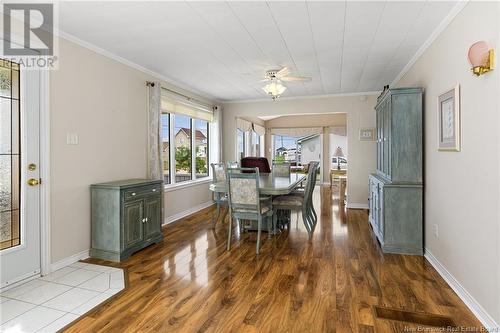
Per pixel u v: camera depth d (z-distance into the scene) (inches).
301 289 95.7
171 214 191.3
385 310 83.1
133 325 76.1
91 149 128.5
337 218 199.2
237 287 97.3
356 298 89.8
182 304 86.5
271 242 147.2
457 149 91.8
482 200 78.1
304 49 133.4
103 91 135.0
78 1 90.8
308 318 79.0
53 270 111.2
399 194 129.6
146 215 137.9
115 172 142.8
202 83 197.3
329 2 91.7
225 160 264.4
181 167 214.4
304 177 203.9
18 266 99.6
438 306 85.3
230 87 208.4
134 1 90.7
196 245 142.6
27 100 102.1
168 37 119.3
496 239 71.6
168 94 185.9
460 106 90.6
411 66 149.6
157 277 105.6
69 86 117.6
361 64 155.9
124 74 148.6
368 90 221.1
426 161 124.4
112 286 98.5
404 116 129.0
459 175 92.0
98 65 132.0
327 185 390.0
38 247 106.2
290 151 422.3
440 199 108.5
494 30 71.2
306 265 116.4
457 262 93.7
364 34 116.1
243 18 102.7
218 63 154.3
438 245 110.6
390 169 132.2
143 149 163.3
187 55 141.6
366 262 119.4
